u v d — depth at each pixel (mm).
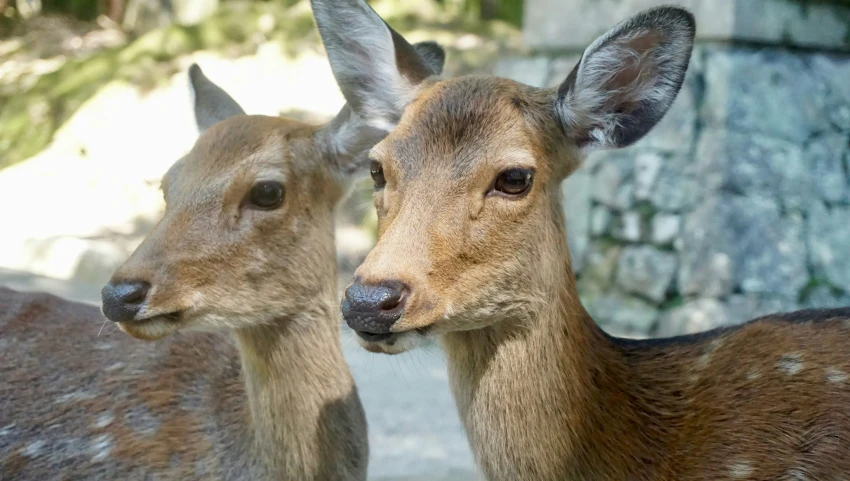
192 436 3881
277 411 3701
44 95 14375
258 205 3648
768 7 7980
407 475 5266
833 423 3086
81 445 3949
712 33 7992
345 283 8031
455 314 2928
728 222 7902
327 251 3826
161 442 3883
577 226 8969
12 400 4113
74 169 12625
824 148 8203
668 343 3492
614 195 8656
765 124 7988
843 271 8141
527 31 9586
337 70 3664
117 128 12906
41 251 10492
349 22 3590
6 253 10664
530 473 3166
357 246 9656
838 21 8352
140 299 3396
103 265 10250
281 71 13164
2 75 16172
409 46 3551
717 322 7879
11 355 4246
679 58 3148
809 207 8109
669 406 3316
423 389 6848
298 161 3752
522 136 3043
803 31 8180
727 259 7898
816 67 8242
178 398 3980
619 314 8477
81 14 19219
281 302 3680
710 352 3400
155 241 3510
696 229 8070
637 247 8484
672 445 3254
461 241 2918
